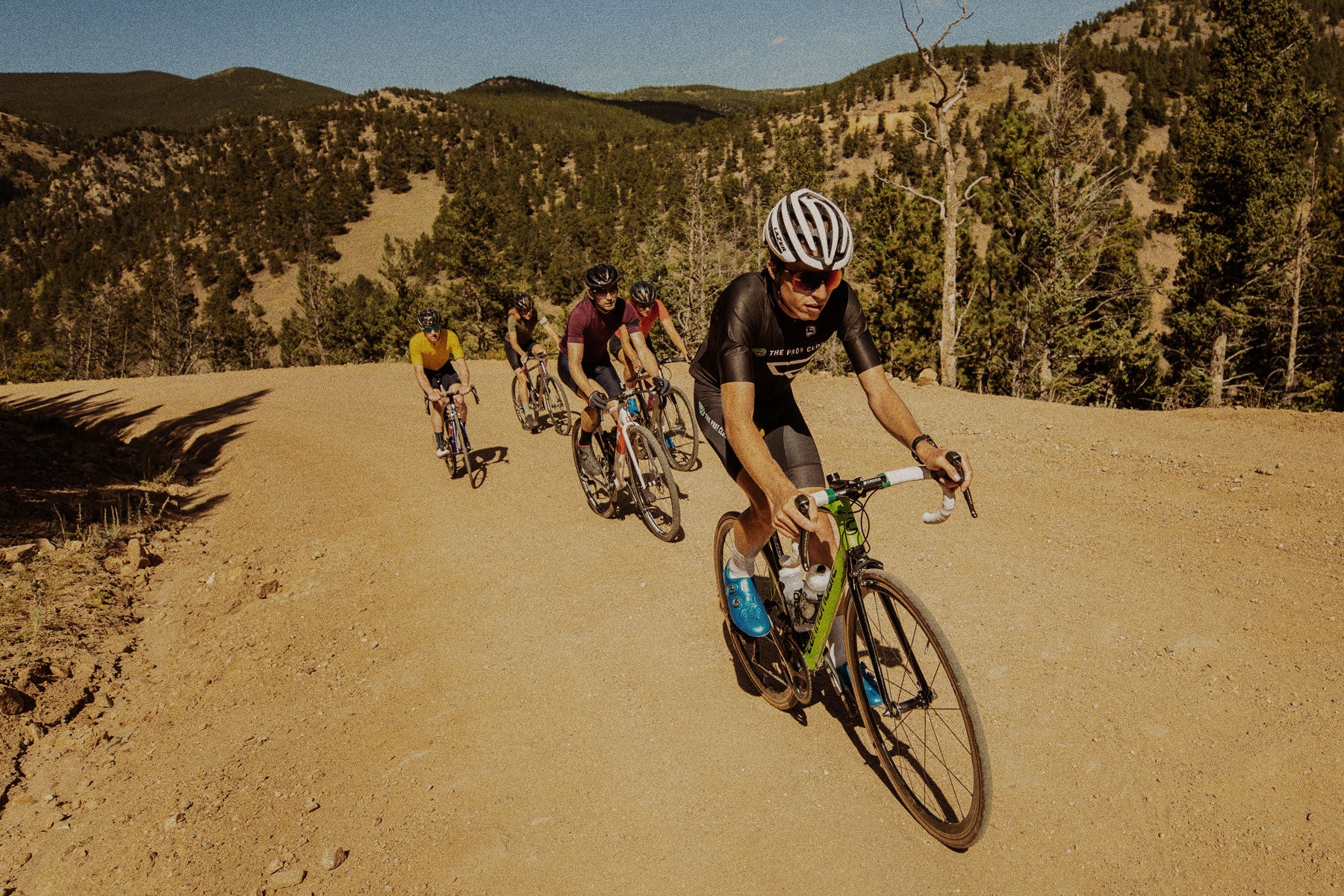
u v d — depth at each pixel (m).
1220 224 30.28
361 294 149.25
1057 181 26.92
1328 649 3.70
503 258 63.00
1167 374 35.62
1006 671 3.77
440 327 7.91
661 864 2.78
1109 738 3.24
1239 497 5.77
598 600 4.83
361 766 3.45
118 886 2.87
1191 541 5.07
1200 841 2.71
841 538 2.84
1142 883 2.58
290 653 4.55
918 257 31.53
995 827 2.85
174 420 13.80
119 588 5.65
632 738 3.47
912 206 31.55
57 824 3.24
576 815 3.04
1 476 8.00
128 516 7.09
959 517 5.79
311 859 2.91
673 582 4.99
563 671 4.06
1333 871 2.52
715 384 3.47
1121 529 5.36
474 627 4.66
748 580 3.57
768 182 110.88
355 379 17.52
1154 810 2.86
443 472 8.42
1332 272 29.86
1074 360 28.08
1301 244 29.31
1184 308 31.36
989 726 3.38
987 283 31.89
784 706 3.53
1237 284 29.91
